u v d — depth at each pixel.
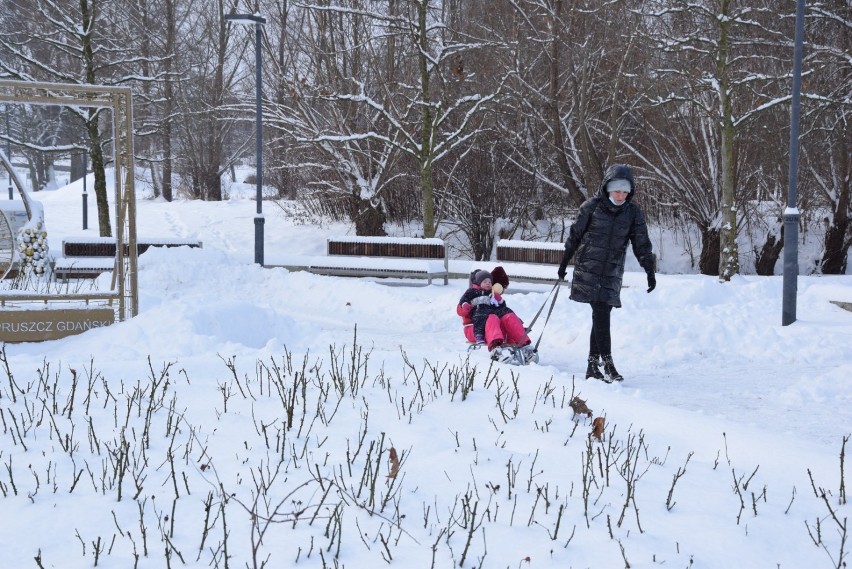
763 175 24.66
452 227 26.53
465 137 21.19
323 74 24.73
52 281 15.27
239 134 46.41
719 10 18.42
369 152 24.30
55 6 21.70
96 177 22.89
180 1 33.19
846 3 21.39
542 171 25.30
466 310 8.63
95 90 8.95
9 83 8.59
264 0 29.19
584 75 21.80
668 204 24.95
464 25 24.25
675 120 23.42
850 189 24.11
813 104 21.25
